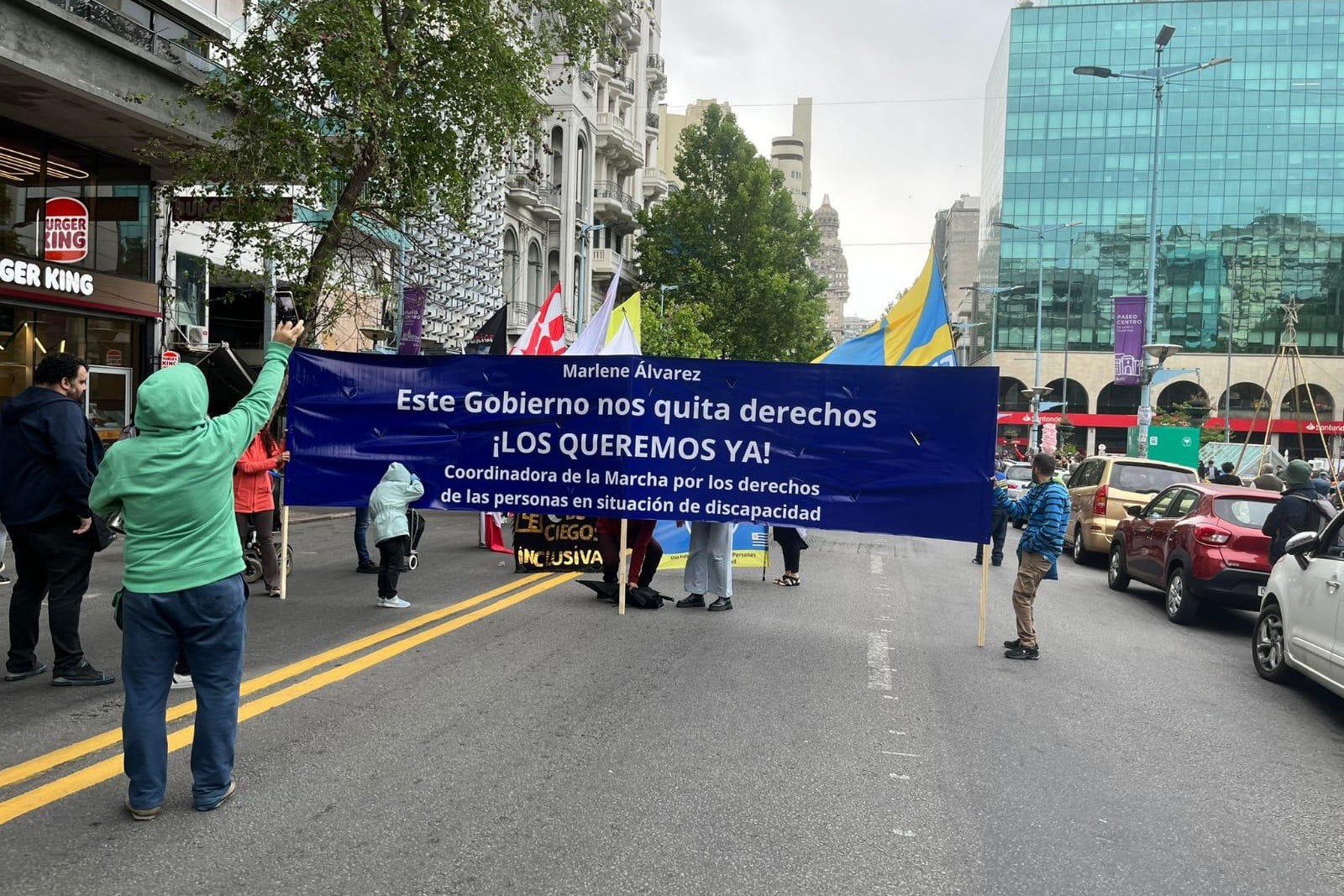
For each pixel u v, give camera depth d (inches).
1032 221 3467.0
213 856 146.1
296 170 542.0
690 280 1951.3
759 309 1964.8
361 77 502.3
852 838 161.9
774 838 160.6
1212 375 3336.6
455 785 177.8
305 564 465.1
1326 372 3272.6
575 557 405.7
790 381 331.9
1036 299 3484.3
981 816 174.4
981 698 256.8
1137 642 358.9
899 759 203.0
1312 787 200.5
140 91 634.2
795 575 442.9
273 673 248.2
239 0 796.6
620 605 349.1
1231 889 149.6
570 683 250.5
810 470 331.0
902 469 324.8
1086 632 370.9
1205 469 1285.7
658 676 261.4
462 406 352.5
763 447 334.0
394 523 343.3
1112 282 3417.8
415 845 152.3
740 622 343.9
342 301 594.9
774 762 197.2
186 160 577.9
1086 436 3444.9
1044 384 3486.7
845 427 328.5
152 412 154.5
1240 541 385.7
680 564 464.4
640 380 340.2
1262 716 257.4
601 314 473.1
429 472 354.3
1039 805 181.3
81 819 158.4
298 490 361.1
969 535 321.1
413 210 590.9
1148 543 464.1
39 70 551.5
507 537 610.2
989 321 3737.7
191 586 156.1
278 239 596.1
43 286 677.3
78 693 231.0
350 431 358.6
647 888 140.9
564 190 1632.6
